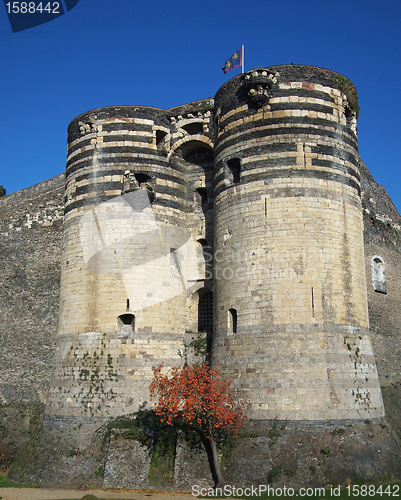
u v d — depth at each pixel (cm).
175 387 2536
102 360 2984
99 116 3397
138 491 2411
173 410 2503
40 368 3619
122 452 2589
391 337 3706
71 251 3291
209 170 3422
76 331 3119
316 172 2819
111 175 3278
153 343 3050
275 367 2577
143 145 3338
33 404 3506
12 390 3641
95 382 2956
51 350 3631
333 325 2647
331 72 3025
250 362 2644
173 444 2564
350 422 2533
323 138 2886
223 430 2502
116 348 2995
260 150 2894
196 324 3297
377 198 4081
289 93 2919
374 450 2439
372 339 3525
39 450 2866
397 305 3881
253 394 2581
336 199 2831
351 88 3083
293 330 2612
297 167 2812
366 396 2645
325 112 2930
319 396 2512
